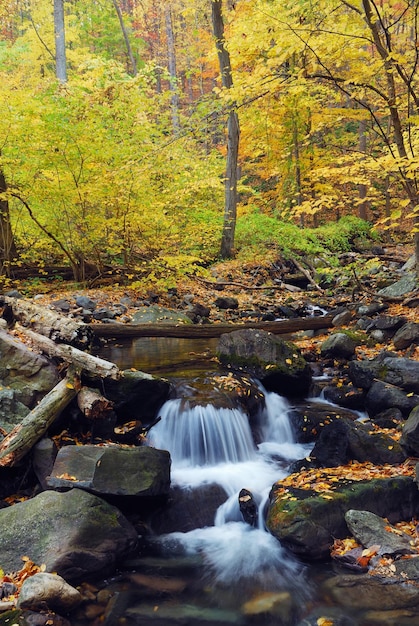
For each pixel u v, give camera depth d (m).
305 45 7.07
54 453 4.98
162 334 8.78
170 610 3.57
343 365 7.88
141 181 10.66
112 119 10.98
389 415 6.14
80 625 3.39
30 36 23.03
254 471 5.62
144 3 33.88
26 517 4.10
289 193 18.39
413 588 3.59
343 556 4.01
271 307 12.52
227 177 16.09
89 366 5.60
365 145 18.02
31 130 9.99
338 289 13.84
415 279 10.84
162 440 5.96
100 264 12.33
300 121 17.11
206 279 14.18
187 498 5.04
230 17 10.97
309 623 3.38
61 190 10.57
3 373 5.61
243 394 6.62
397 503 4.55
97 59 11.52
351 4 7.57
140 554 4.32
